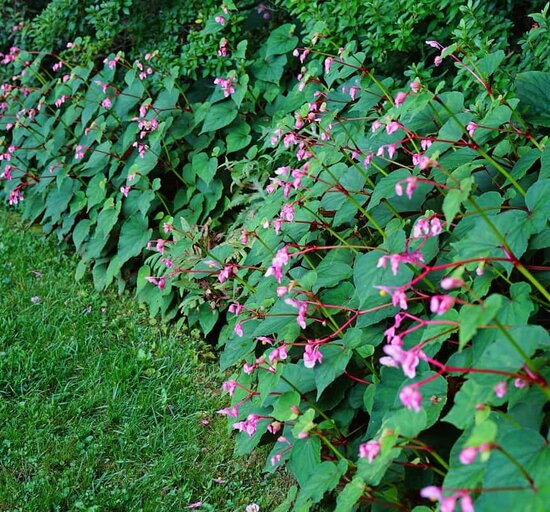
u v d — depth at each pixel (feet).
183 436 11.30
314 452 8.74
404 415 7.27
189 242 12.37
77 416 11.71
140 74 15.93
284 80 15.89
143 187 15.20
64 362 12.99
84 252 16.51
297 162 13.26
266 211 11.42
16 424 11.47
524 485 5.75
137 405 11.87
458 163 9.72
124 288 15.48
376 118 11.91
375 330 9.23
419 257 7.50
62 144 17.43
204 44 15.81
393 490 8.02
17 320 14.19
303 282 9.60
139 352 13.08
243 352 10.65
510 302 7.48
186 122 15.57
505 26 11.88
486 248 7.34
